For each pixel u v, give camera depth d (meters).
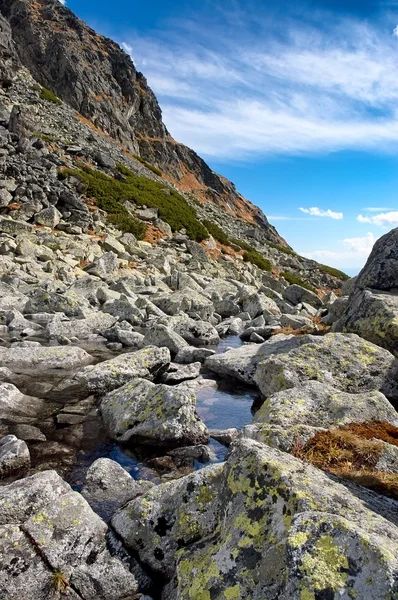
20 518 5.07
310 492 4.31
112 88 97.44
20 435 8.57
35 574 4.53
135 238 39.84
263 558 3.95
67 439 8.63
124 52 106.62
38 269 26.33
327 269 65.06
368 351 10.77
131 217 44.47
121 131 91.44
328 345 10.92
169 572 4.83
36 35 91.50
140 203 48.53
